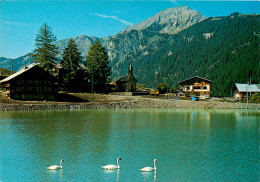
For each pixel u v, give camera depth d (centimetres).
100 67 15175
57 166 3888
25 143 5322
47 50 14362
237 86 16700
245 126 7525
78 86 14850
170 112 10981
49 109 11244
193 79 16562
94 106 12038
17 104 10944
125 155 4547
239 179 3566
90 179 3528
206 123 8056
